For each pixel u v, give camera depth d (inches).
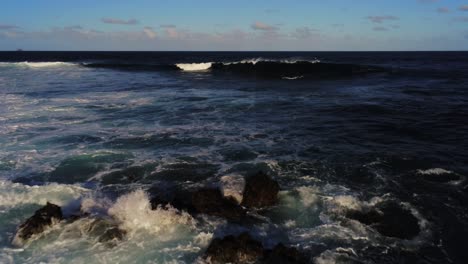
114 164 453.7
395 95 929.5
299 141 541.6
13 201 351.6
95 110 749.9
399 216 328.2
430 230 306.8
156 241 286.2
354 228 306.8
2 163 453.7
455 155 477.4
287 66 1539.1
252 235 296.0
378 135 570.9
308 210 335.9
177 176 420.8
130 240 287.4
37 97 904.3
